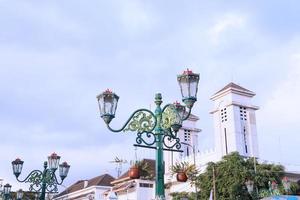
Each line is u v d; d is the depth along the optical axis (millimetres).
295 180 48906
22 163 22391
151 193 53750
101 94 11828
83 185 69562
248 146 58312
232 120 58125
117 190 56156
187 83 11516
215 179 41812
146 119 11789
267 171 40875
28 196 35250
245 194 39469
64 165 22562
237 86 60656
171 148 12258
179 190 52469
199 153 58469
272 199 22250
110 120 11680
